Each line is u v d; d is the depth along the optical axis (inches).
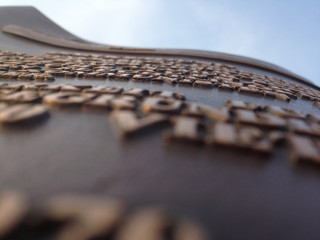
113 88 4.2
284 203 1.9
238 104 3.9
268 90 5.8
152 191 1.9
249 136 2.6
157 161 2.2
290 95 5.7
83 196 1.8
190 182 2.0
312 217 1.8
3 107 3.0
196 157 2.3
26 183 1.9
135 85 5.3
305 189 2.1
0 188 1.8
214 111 3.3
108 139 2.5
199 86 5.5
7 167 2.1
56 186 1.9
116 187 1.9
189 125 2.7
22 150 2.3
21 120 2.7
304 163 2.3
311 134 2.9
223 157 2.3
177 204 1.8
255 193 2.0
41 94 3.6
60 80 5.3
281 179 2.2
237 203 1.9
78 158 2.2
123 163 2.2
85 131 2.7
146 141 2.5
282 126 3.0
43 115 2.9
